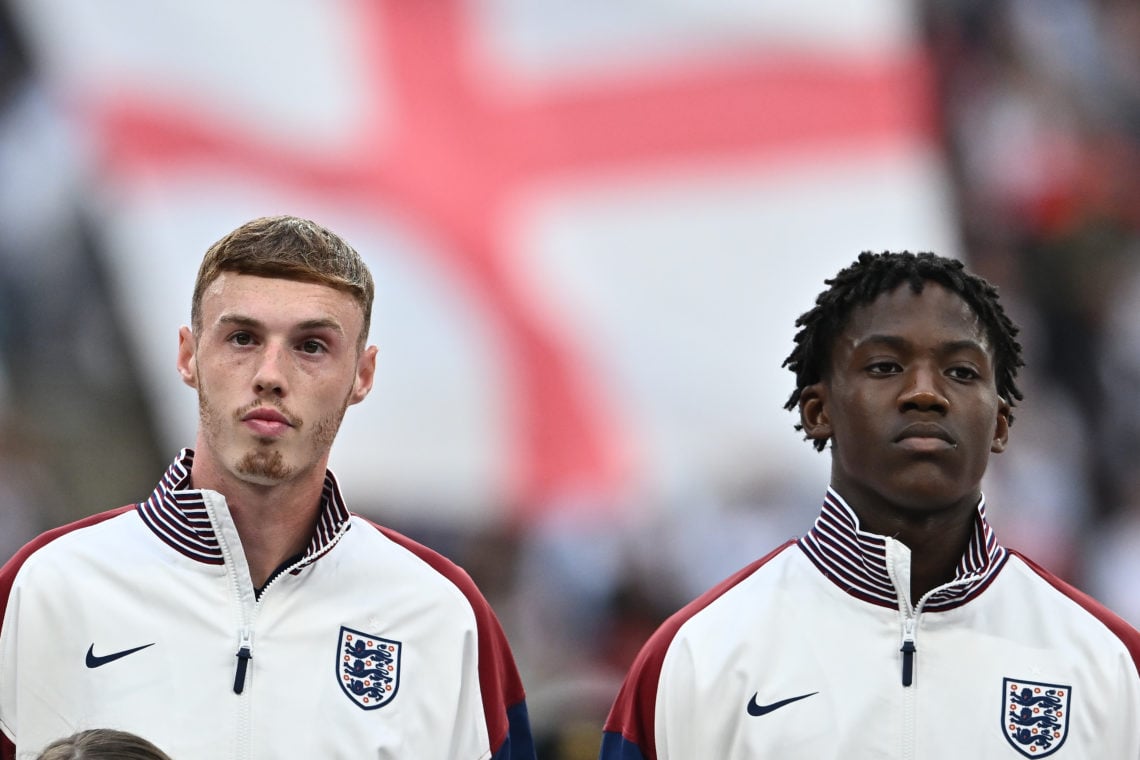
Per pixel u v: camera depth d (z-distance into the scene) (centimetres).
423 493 2792
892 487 987
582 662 2728
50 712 962
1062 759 977
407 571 1041
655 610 2767
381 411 2794
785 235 2875
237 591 994
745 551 2772
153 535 1009
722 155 2880
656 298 2853
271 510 992
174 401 2830
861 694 992
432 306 2831
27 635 974
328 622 1002
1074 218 3250
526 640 2742
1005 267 3228
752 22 2906
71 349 2852
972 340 999
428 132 2877
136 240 2825
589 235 2864
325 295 972
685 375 2841
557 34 2889
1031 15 3288
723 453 2819
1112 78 3306
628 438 2819
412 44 2881
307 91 2856
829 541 1035
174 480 1021
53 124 2842
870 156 2895
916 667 998
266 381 947
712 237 2872
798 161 2881
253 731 964
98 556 1000
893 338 999
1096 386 3203
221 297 970
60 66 2842
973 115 3206
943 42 3203
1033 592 1037
